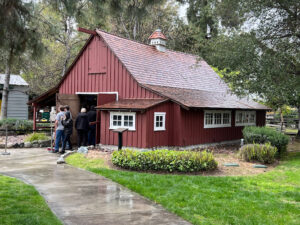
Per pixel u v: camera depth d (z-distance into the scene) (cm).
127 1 829
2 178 772
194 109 1393
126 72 1436
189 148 1441
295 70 1302
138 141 1270
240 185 775
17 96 2278
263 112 2264
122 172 882
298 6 1222
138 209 570
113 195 657
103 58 1517
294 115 2964
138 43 1758
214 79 2109
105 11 827
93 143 1485
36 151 1311
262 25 1289
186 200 623
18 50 805
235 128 1867
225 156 1259
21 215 504
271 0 1220
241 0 1283
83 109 1387
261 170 1012
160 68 1684
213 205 597
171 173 903
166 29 3234
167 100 1330
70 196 641
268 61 1201
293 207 604
